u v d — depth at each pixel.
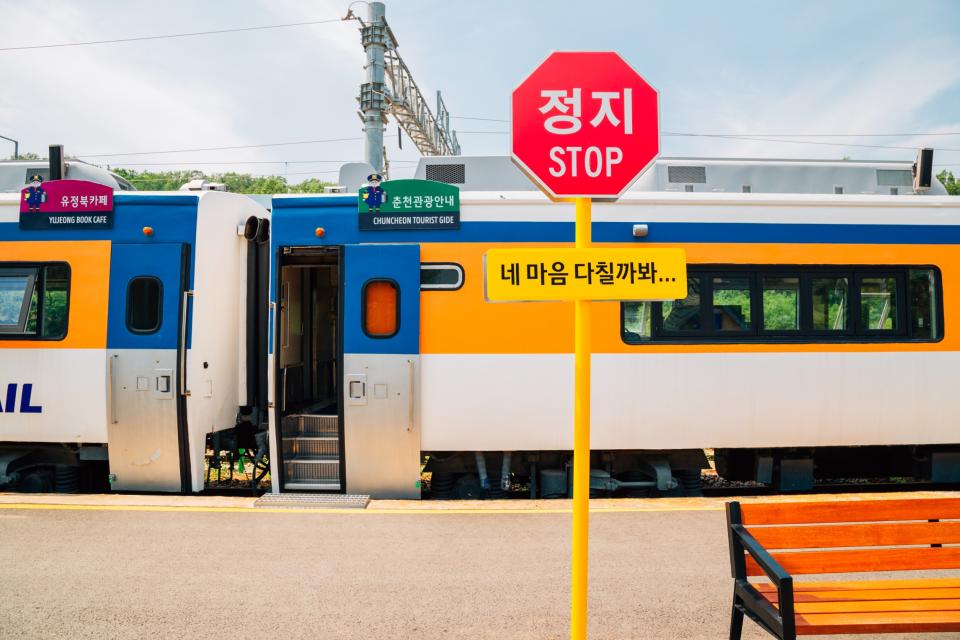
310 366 7.40
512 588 3.72
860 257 5.93
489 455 6.02
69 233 5.86
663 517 4.91
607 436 5.70
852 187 6.72
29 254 5.88
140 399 5.71
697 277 5.81
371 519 4.86
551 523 4.78
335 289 8.04
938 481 6.22
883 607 2.72
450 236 5.70
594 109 2.50
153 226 5.81
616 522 4.79
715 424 5.76
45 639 3.17
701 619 3.39
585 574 2.37
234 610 3.45
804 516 2.89
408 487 5.65
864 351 5.89
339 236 5.75
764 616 2.62
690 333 5.78
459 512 5.03
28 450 6.04
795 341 5.84
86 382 5.76
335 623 3.32
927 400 5.94
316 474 5.84
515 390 5.65
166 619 3.36
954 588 2.91
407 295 5.66
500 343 5.65
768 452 6.11
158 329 5.73
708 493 6.65
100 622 3.33
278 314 5.80
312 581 3.80
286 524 4.74
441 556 4.16
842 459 6.51
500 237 5.70
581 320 2.35
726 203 5.82
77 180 5.86
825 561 2.87
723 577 3.88
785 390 5.82
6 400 5.80
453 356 5.65
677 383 5.73
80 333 5.78
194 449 5.74
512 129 2.49
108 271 5.80
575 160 2.49
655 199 5.79
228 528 4.65
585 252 2.28
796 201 5.88
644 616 3.42
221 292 6.15
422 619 3.36
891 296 5.99
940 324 5.99
